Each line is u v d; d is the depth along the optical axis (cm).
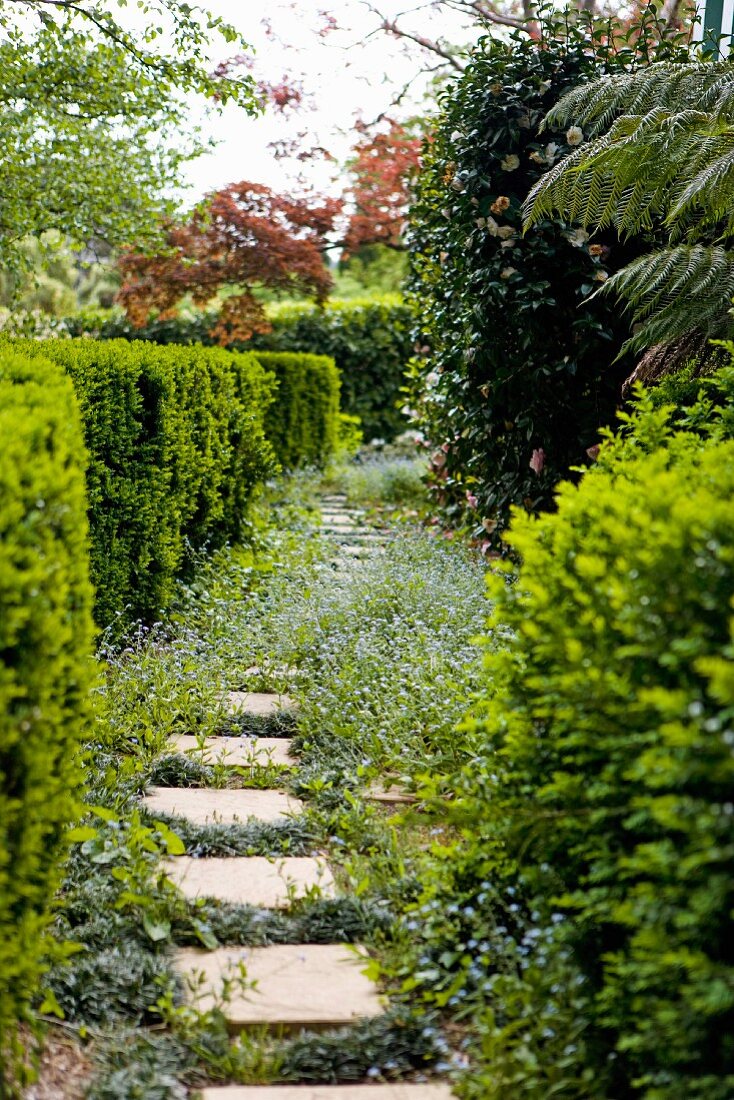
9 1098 182
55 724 211
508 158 577
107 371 448
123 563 479
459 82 600
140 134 829
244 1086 193
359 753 357
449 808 247
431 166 689
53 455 238
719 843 148
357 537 796
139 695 404
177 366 541
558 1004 194
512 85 580
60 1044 203
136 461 487
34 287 886
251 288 1366
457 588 532
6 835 181
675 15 653
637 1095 181
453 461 683
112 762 340
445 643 435
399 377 1491
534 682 202
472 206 593
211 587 589
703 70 437
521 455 614
